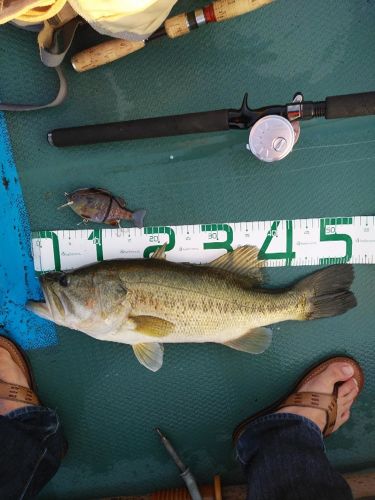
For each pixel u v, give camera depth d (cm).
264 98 76
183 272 72
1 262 80
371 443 82
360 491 79
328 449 83
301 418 77
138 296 71
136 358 82
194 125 69
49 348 82
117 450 83
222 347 81
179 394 82
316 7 74
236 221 78
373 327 80
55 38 67
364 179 77
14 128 78
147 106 77
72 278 70
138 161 78
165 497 81
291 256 78
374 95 64
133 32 63
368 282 79
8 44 76
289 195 78
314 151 77
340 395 79
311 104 65
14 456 73
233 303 73
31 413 78
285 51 75
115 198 76
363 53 75
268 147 67
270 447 73
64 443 81
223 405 82
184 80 76
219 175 78
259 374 81
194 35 75
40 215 79
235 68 76
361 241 78
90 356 82
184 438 83
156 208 78
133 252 79
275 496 68
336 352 81
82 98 77
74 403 83
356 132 76
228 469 83
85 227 79
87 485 84
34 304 74
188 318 72
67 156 78
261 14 75
